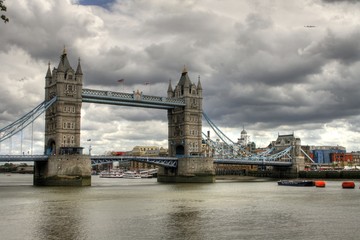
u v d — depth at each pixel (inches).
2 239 1854.1
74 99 5698.8
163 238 1889.8
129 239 1866.4
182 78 7076.8
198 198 3646.7
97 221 2314.2
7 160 5078.7
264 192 4439.0
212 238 1897.1
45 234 1956.2
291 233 2009.1
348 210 2812.5
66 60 5743.1
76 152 5521.7
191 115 6934.1
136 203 3193.9
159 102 6589.6
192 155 6865.2
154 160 6540.4
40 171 5659.5
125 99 6186.0
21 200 3395.7
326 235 1968.5
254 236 1941.4
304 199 3577.8
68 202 3243.1
